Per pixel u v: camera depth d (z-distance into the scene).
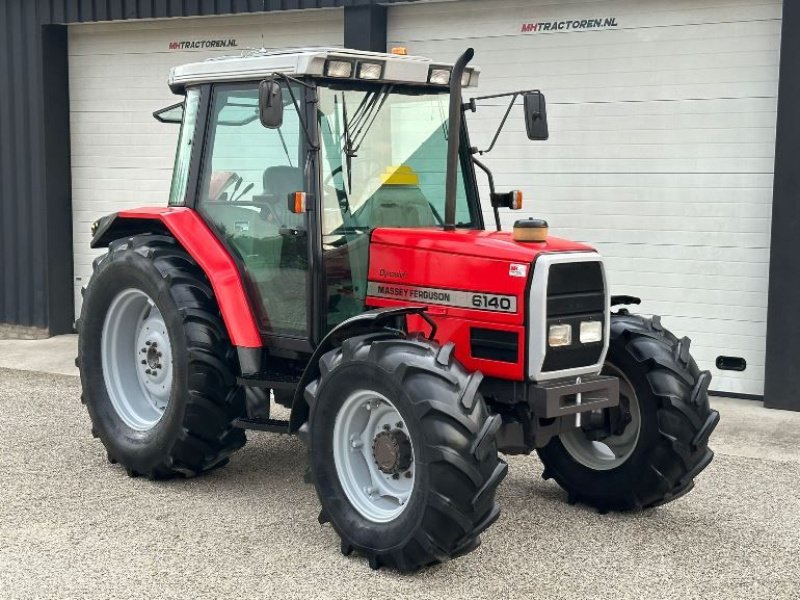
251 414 5.15
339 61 4.71
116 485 5.27
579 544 4.54
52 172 9.99
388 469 4.29
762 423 6.88
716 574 4.20
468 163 5.25
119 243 5.62
